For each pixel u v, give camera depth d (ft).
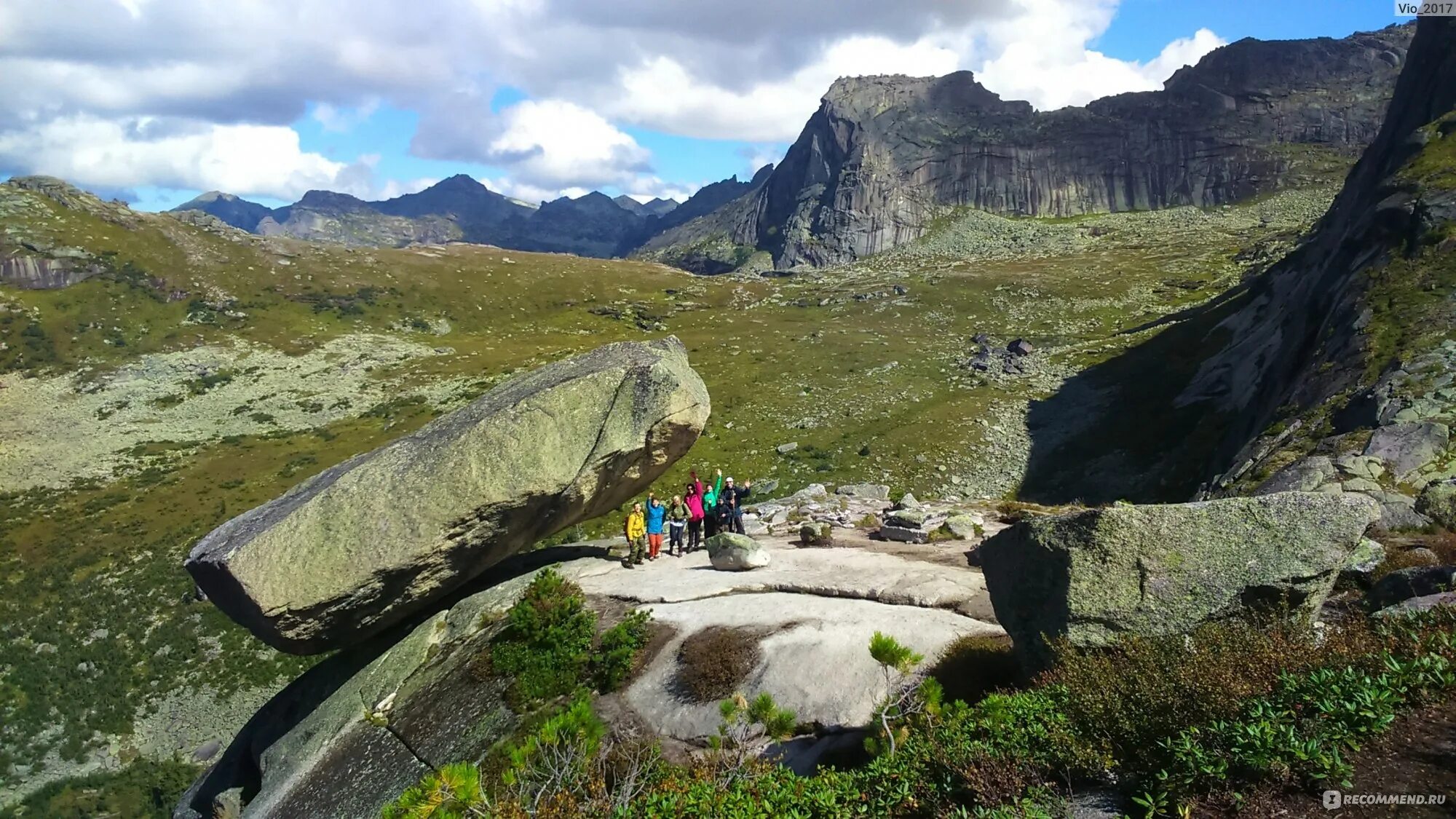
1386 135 229.86
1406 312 114.62
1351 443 86.17
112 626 189.47
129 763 156.56
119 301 441.27
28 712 167.73
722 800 23.16
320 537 54.90
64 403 351.25
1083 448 217.56
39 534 233.55
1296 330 171.83
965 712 25.80
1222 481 106.93
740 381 315.78
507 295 546.26
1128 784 20.68
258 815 52.44
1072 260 588.50
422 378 378.94
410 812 22.86
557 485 57.11
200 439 315.17
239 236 565.12
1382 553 43.70
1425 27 232.12
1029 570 31.81
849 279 605.73
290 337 439.22
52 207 492.95
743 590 57.47
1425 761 18.13
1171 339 295.89
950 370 314.35
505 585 63.16
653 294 575.79
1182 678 21.70
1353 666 21.63
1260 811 17.99
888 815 22.53
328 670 65.51
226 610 58.44
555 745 28.35
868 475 218.79
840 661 42.88
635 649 50.06
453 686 53.47
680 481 222.07
